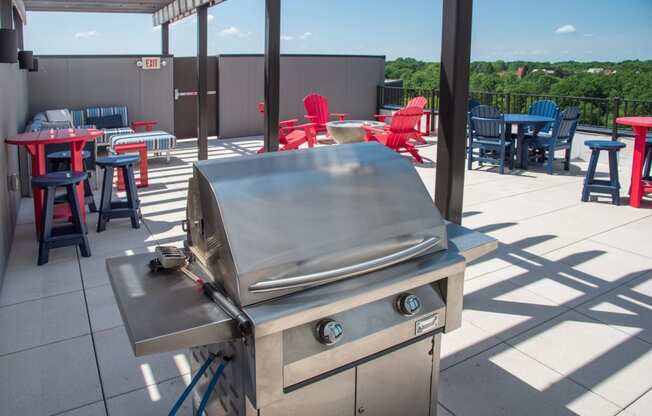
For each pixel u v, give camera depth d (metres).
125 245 4.76
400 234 1.94
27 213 5.83
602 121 9.05
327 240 1.79
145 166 6.98
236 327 1.60
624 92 16.83
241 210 1.72
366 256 1.85
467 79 3.13
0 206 4.02
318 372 1.70
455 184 3.24
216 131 11.64
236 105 11.46
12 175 5.25
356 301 1.71
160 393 2.59
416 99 10.02
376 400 1.94
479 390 2.62
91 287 3.83
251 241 1.67
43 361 2.87
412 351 2.00
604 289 3.73
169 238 4.95
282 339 1.62
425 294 1.96
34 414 2.44
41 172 4.85
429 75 21.84
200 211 1.87
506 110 10.05
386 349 1.86
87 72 10.08
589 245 4.62
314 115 10.70
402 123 8.26
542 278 3.93
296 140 8.85
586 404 2.52
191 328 1.54
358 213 1.90
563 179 7.25
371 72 12.93
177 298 1.73
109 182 5.15
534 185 6.91
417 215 2.01
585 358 2.89
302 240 1.75
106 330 3.20
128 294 1.77
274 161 1.96
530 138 7.88
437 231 2.04
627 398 2.56
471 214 5.61
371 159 2.11
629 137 8.25
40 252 4.25
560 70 18.69
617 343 3.04
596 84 17.42
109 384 2.67
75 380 2.70
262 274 1.64
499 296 3.64
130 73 10.41
